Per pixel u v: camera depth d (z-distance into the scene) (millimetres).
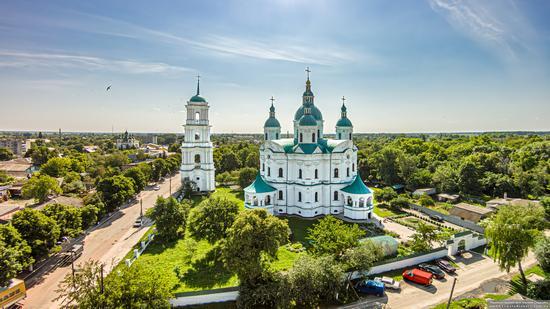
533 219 52281
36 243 52500
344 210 83250
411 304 45281
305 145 84500
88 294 36156
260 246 45438
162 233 67250
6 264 44188
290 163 85062
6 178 126625
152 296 38062
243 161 165875
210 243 60125
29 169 151250
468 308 43344
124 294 36469
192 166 117000
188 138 115625
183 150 115875
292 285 43625
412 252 60188
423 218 82875
